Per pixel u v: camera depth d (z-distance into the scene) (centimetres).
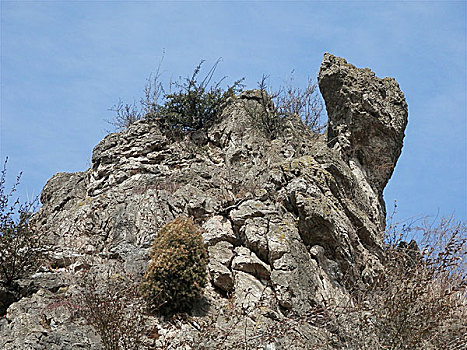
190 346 1235
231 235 1549
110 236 1644
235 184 1795
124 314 1289
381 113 1856
